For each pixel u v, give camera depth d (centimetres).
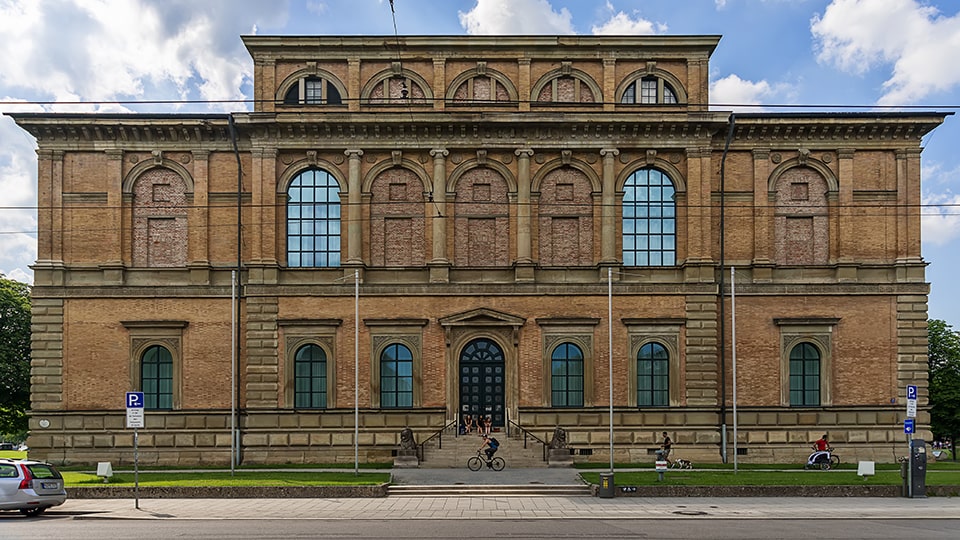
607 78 4422
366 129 4350
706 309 4297
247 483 3247
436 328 4291
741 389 4309
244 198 4375
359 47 4416
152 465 4231
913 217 4403
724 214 4406
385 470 3875
